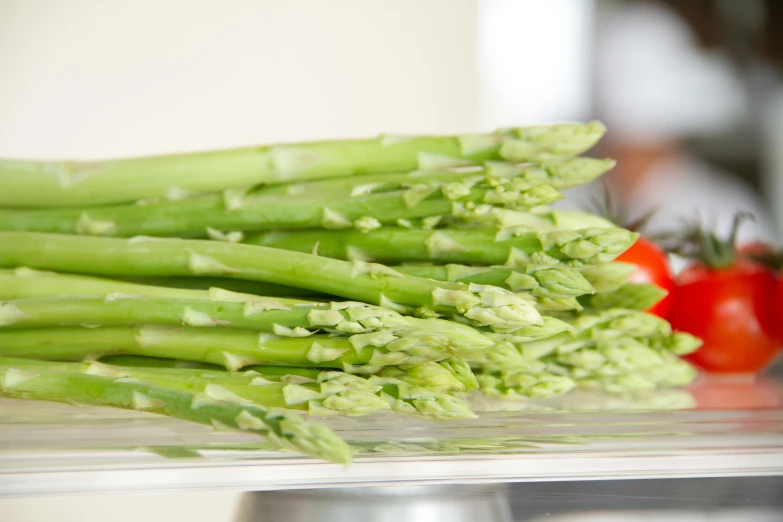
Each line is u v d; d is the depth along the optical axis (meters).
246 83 0.84
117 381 0.44
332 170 0.51
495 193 0.48
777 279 0.56
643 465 0.45
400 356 0.45
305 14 0.84
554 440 0.45
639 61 1.12
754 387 0.54
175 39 0.82
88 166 0.51
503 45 1.11
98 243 0.49
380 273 0.47
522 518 0.44
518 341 0.48
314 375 0.46
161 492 0.43
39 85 0.80
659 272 0.54
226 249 0.48
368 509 0.44
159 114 0.83
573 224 0.49
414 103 0.88
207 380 0.45
